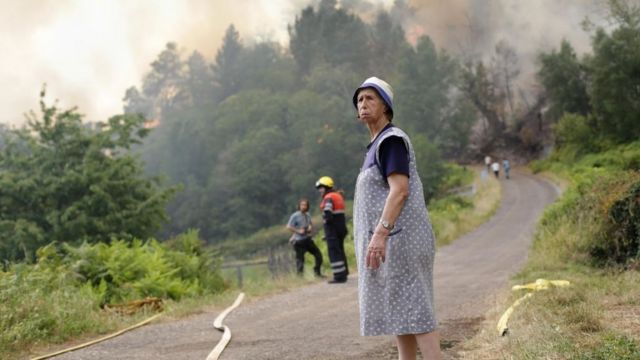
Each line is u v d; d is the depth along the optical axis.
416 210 3.12
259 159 95.88
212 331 7.02
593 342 4.22
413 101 97.31
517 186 51.41
